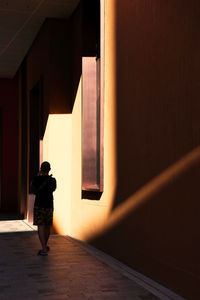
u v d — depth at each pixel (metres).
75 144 9.60
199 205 4.50
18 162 15.93
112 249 7.18
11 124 16.11
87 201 8.59
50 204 7.32
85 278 5.64
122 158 6.85
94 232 8.13
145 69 5.99
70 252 7.51
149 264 5.70
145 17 6.01
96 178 8.74
